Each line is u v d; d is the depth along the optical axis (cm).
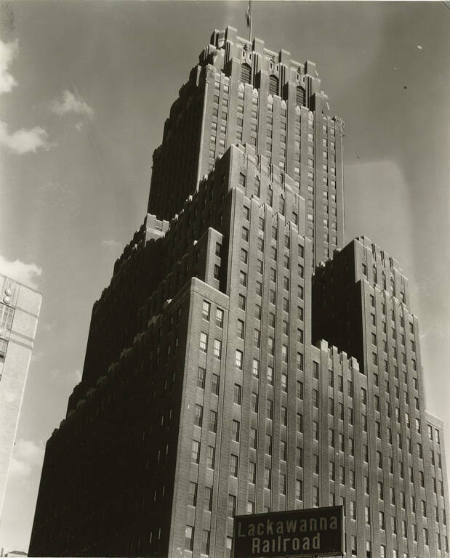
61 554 9319
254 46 14662
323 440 8462
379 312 10812
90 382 11800
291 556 4747
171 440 7038
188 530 6538
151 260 11031
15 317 7319
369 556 8406
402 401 10212
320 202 13050
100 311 12744
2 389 6925
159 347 8250
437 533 9581
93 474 9219
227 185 9238
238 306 8194
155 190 13600
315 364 8919
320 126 13862
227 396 7506
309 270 9412
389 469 9319
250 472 7362
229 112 12788
